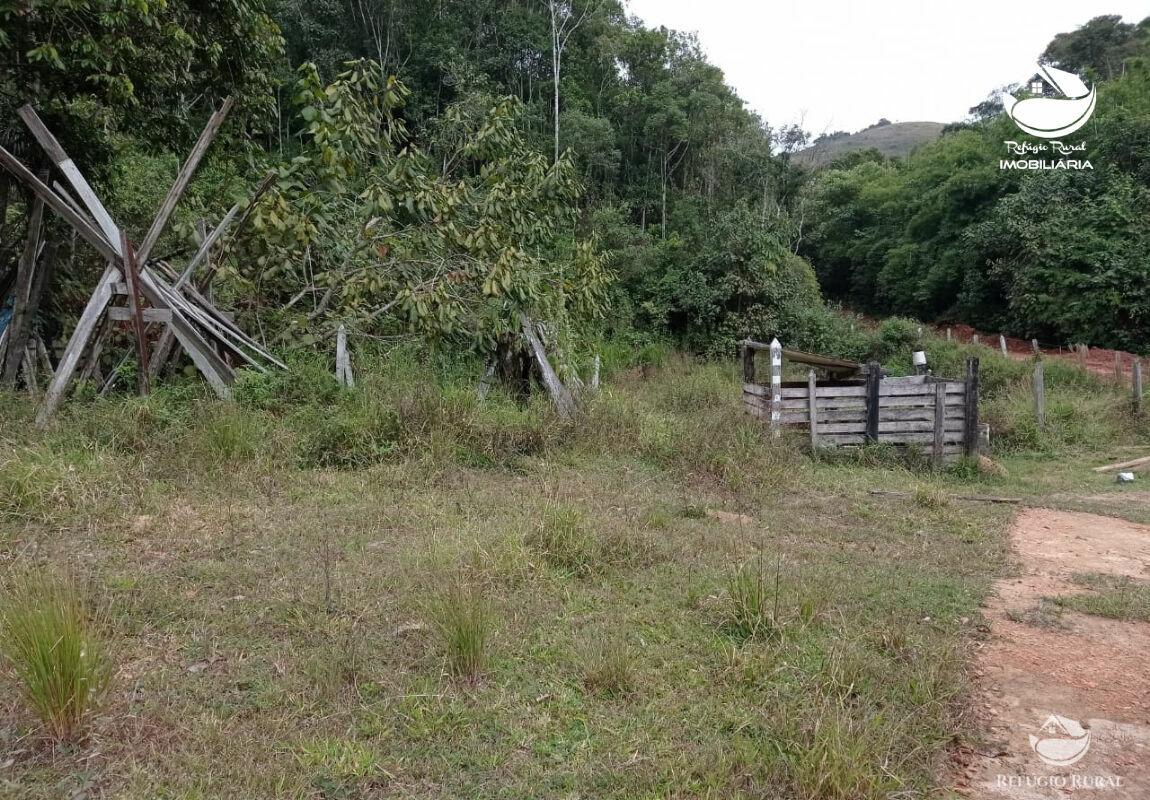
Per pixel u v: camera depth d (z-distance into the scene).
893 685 3.36
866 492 7.47
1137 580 5.15
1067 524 6.80
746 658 3.44
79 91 8.11
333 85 7.88
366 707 2.85
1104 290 20.77
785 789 2.58
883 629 3.86
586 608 3.96
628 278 20.11
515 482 6.51
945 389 9.07
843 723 2.88
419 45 23.67
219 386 7.04
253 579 3.93
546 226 9.92
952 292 29.25
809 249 39.03
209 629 3.38
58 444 5.46
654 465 7.71
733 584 4.15
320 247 9.16
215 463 5.70
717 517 6.09
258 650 3.24
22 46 7.27
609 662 3.22
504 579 4.18
